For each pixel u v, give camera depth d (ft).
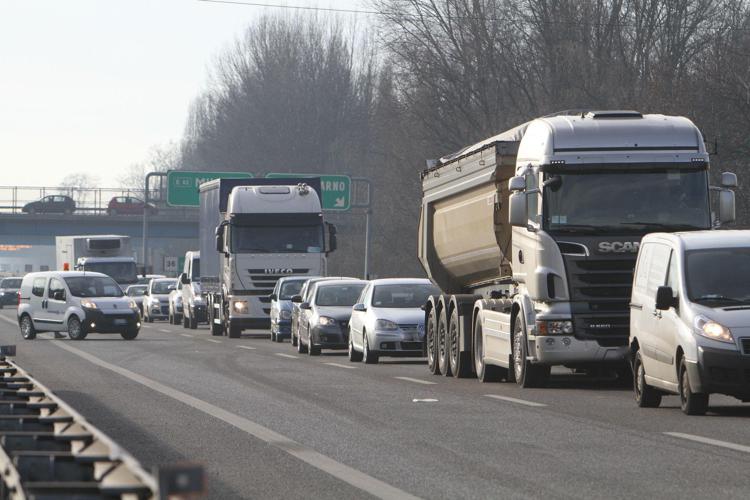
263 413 146.30
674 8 565.53
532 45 616.80
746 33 514.27
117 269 655.35
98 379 202.28
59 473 58.44
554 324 181.57
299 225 384.47
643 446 114.01
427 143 654.94
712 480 93.50
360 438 121.70
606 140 181.57
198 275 500.33
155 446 116.06
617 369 198.59
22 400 93.50
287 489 90.89
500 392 178.19
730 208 181.47
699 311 142.31
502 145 197.16
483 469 100.32
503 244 199.52
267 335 423.23
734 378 138.31
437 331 222.28
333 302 293.43
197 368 231.91
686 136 182.60
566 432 125.80
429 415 143.84
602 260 180.75
